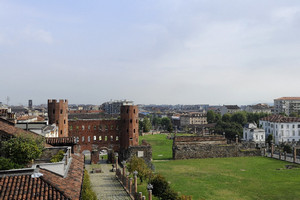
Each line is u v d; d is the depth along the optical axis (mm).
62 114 81562
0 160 25344
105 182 54188
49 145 37375
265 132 132625
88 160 82750
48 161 30000
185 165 75188
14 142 28250
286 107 197250
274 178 60156
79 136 88750
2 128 31906
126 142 85688
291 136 123500
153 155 93000
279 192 49656
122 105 87562
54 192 17703
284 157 83125
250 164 76562
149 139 130375
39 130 42375
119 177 56000
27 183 17859
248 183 55906
